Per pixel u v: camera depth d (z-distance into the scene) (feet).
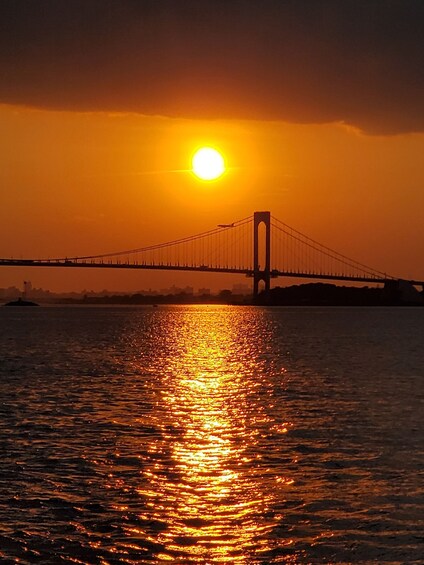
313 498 94.94
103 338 436.76
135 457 115.03
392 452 119.24
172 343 395.75
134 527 85.10
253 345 379.76
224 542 81.46
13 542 80.69
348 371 245.04
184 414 155.63
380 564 76.74
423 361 281.13
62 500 93.40
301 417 151.84
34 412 156.66
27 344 378.73
